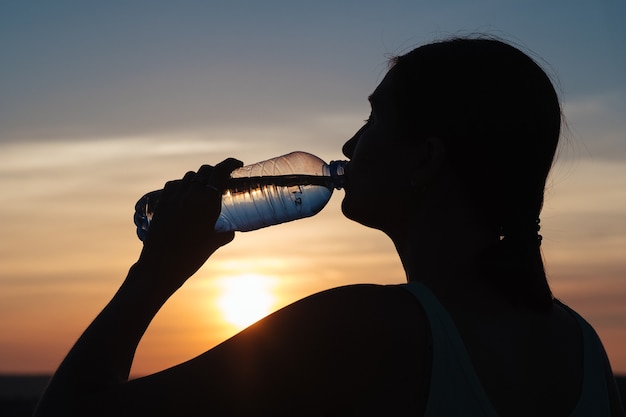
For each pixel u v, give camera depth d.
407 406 1.34
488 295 1.48
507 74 1.51
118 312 1.52
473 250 1.50
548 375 1.45
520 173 1.50
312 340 1.36
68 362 1.45
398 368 1.36
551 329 1.52
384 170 1.59
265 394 1.35
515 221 1.50
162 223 1.65
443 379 1.34
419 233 1.55
